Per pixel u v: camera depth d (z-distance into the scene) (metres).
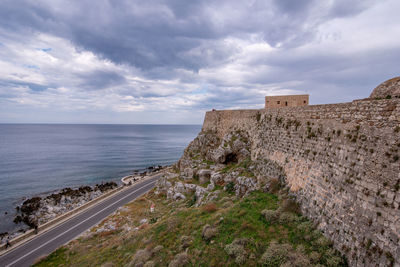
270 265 12.42
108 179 84.12
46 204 54.22
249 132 39.84
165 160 126.75
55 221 39.78
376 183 10.73
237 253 14.27
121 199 52.47
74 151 152.50
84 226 37.94
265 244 14.43
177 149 173.38
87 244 30.45
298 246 13.21
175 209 34.75
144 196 52.78
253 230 16.34
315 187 16.19
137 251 20.17
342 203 12.84
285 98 33.66
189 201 37.03
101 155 138.62
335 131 15.41
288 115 24.41
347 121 14.31
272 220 16.69
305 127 20.06
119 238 28.08
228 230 17.47
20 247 31.53
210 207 24.28
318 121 18.08
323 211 14.37
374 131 11.67
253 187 25.66
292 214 16.78
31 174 88.81
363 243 10.52
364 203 11.16
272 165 25.38
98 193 63.22
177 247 18.33
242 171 32.19
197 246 17.20
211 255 15.41
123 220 37.16
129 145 194.12
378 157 10.98
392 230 9.21
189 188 41.88
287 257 12.54
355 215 11.55
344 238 11.80
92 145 188.88
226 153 40.81
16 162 112.25
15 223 44.97
